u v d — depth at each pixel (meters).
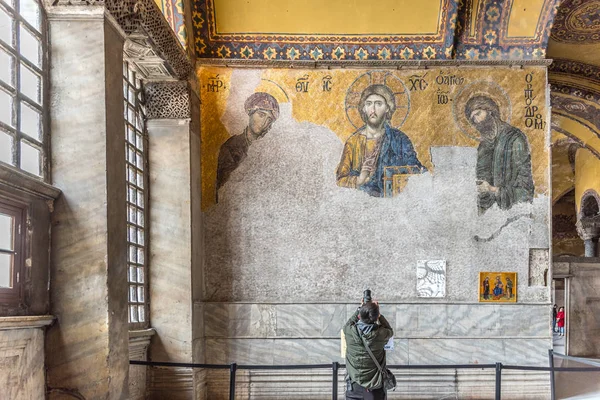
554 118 14.23
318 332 8.12
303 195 8.34
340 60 8.42
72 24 4.81
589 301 13.86
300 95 8.45
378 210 8.31
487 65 8.43
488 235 8.27
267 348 8.12
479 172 8.34
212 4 8.21
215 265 8.27
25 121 4.41
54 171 4.72
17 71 4.21
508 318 8.14
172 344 7.49
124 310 5.05
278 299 8.20
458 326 8.12
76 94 4.78
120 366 4.88
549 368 6.16
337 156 8.39
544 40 8.42
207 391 8.08
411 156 8.38
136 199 7.29
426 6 8.30
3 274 3.96
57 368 4.56
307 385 8.07
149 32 6.05
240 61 8.41
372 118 8.43
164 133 7.74
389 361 8.07
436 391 8.03
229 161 8.38
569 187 19.48
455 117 8.41
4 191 3.87
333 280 8.23
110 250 4.77
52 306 4.60
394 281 8.21
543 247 8.23
